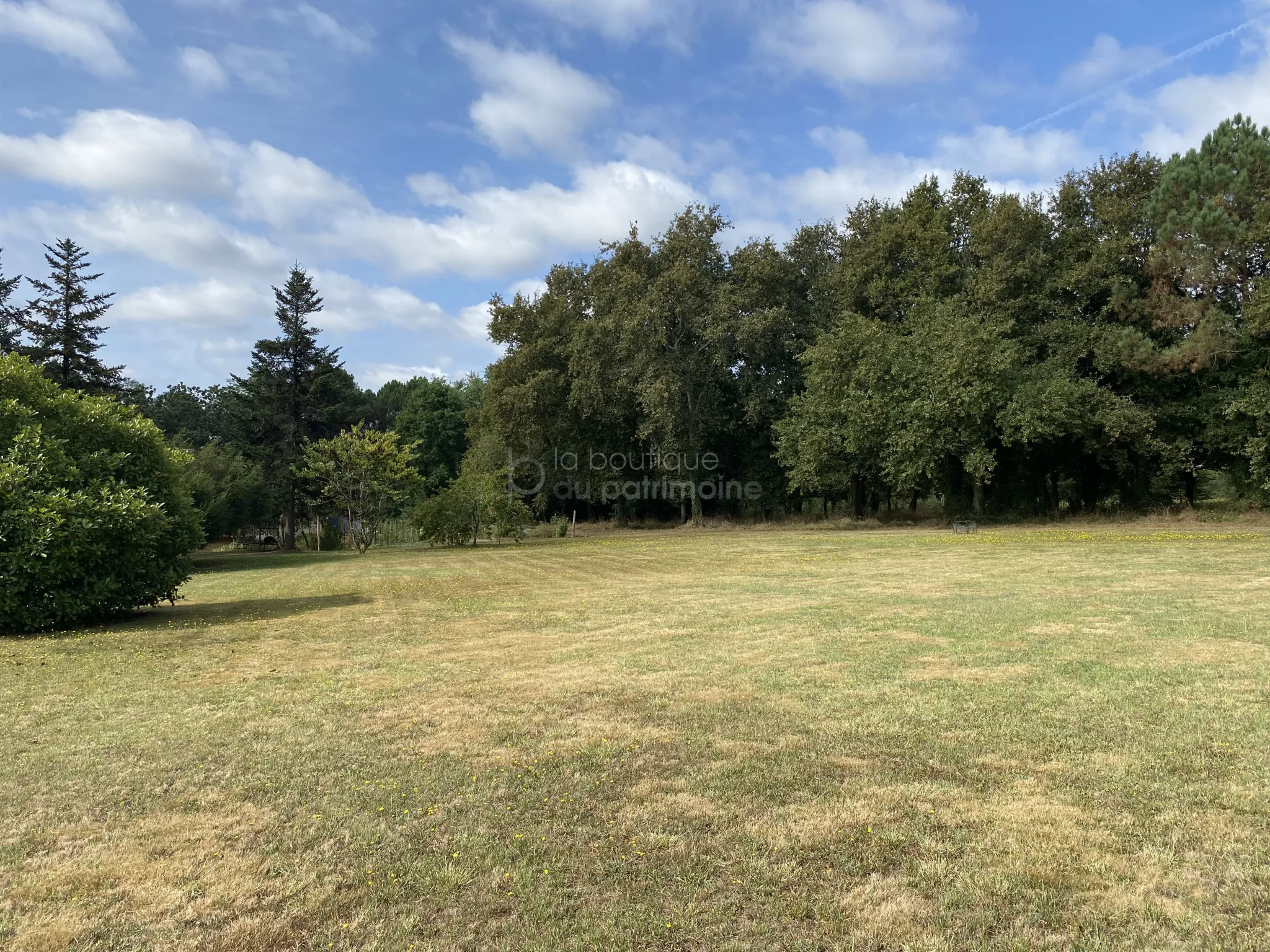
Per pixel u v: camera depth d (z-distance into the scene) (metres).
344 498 28.98
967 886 3.11
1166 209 24.70
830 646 7.57
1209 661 6.48
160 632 9.85
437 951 2.78
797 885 3.16
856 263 33.09
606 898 3.11
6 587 9.53
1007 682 5.98
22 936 2.91
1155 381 27.09
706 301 34.84
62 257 29.22
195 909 3.09
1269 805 3.72
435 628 9.61
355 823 3.86
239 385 37.69
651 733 5.07
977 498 30.02
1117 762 4.30
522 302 39.47
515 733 5.19
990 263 29.52
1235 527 23.38
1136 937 2.75
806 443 29.33
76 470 10.66
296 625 10.22
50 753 5.02
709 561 18.30
